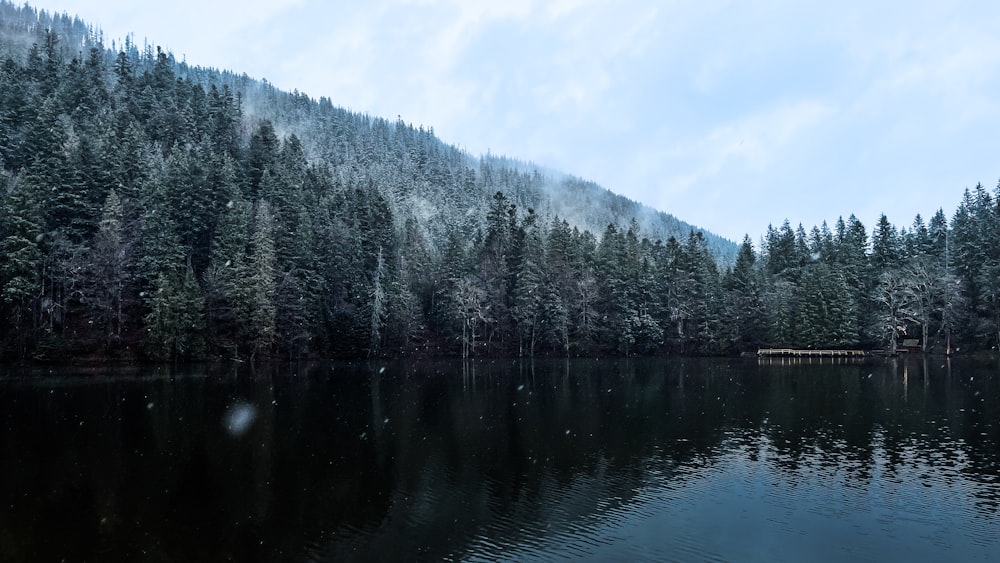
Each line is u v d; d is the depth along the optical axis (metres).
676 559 17.42
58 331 61.12
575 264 96.38
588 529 19.62
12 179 64.69
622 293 92.88
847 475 25.38
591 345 91.88
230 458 27.44
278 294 72.00
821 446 30.30
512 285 94.38
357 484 24.09
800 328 88.25
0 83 86.56
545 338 91.00
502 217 100.75
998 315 76.94
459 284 86.44
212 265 70.25
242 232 71.75
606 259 97.56
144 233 66.88
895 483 24.19
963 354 80.19
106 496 22.19
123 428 32.94
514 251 96.62
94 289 61.34
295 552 17.80
